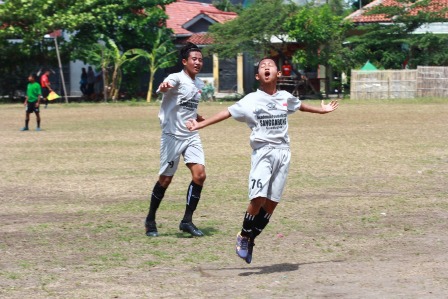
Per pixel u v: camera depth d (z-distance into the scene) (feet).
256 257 69.26
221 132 195.83
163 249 72.74
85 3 336.08
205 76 388.37
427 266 64.64
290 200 97.91
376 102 302.45
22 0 324.19
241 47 339.16
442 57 335.06
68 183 113.80
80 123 226.99
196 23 386.93
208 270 64.69
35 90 203.72
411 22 340.18
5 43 336.49
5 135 191.62
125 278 62.13
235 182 112.78
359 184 109.81
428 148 151.94
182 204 96.22
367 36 341.82
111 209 93.35
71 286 59.77
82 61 355.77
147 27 350.64
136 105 318.86
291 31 327.06
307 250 71.72
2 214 90.99
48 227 83.15
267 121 64.90
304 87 343.26
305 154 144.97
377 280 60.29
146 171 125.39
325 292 57.06
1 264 67.31
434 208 91.76
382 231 79.51
